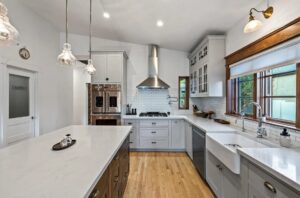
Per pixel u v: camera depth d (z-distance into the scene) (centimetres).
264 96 249
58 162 136
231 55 311
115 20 358
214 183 248
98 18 361
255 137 219
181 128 460
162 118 454
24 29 347
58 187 97
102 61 457
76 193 91
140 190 268
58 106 470
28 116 370
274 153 159
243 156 166
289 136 180
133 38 457
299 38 170
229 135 264
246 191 164
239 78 314
